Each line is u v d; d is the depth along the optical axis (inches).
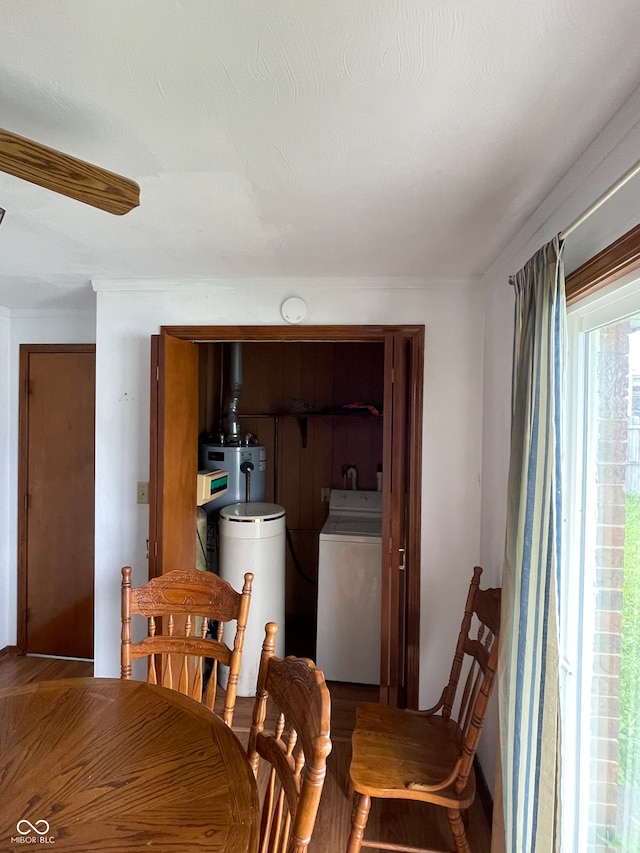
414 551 88.2
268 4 29.0
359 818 60.0
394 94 37.2
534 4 28.8
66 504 120.6
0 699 52.6
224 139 43.4
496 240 68.6
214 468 125.0
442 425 88.3
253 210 58.6
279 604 112.4
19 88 36.9
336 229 64.5
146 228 64.4
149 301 93.4
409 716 73.4
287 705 41.4
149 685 56.4
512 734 50.8
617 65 33.9
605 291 45.4
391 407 83.4
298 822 33.8
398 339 83.6
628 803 45.5
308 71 34.7
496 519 77.0
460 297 87.7
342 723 97.0
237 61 33.8
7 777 39.8
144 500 94.7
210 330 91.2
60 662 119.2
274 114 39.7
